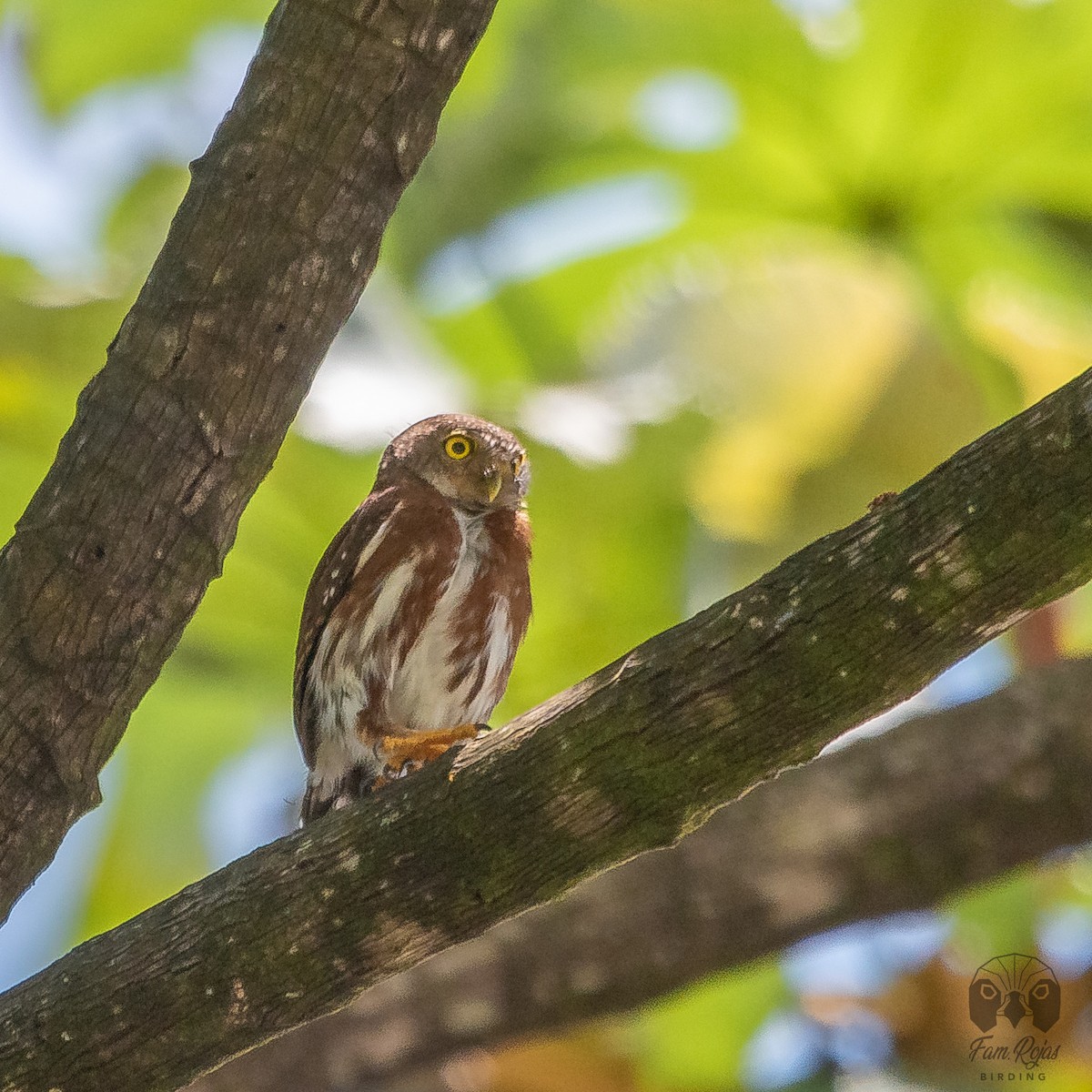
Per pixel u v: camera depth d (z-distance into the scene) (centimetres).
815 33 1252
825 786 1141
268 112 665
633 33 1323
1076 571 586
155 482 673
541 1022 1132
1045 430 577
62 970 721
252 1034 711
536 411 1207
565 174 1407
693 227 1356
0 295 1189
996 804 1108
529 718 679
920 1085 1244
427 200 1410
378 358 1257
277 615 1216
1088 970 1269
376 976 707
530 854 675
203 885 722
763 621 623
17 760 693
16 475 1214
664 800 654
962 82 1241
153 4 1451
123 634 687
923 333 1208
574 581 1228
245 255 666
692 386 1212
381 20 659
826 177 1302
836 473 1180
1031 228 1317
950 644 608
